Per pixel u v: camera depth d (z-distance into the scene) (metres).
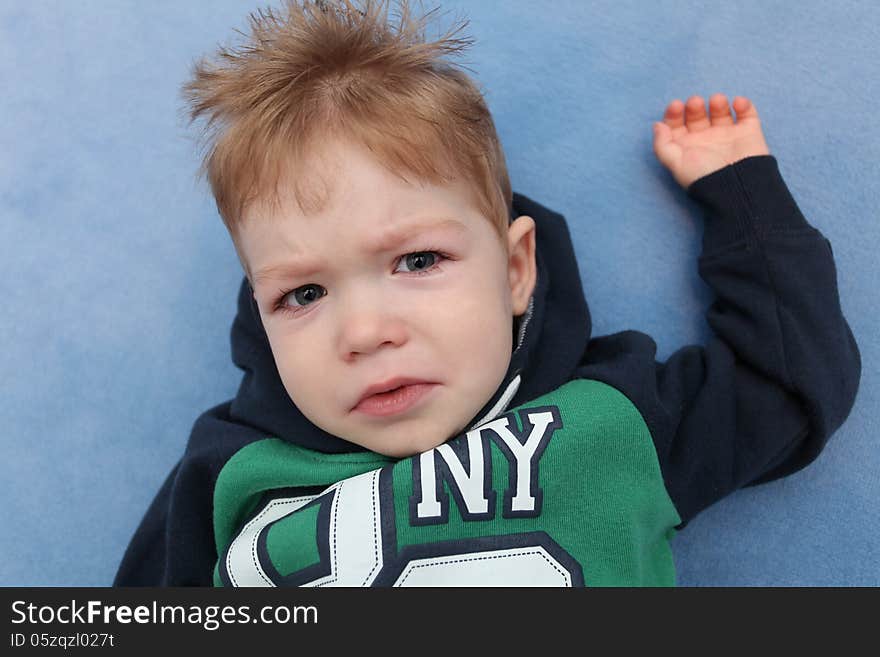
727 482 0.84
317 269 0.72
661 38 0.98
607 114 0.98
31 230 1.04
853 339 0.87
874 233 0.92
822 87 0.94
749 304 0.85
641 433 0.78
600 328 0.96
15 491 1.01
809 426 0.83
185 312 1.03
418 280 0.72
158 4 1.05
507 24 1.00
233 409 0.89
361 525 0.75
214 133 0.80
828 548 0.92
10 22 1.06
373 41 0.79
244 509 0.85
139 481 1.01
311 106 0.74
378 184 0.71
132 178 1.04
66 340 1.03
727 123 0.93
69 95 1.05
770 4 0.96
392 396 0.74
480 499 0.75
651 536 0.80
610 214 0.97
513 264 0.83
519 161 0.99
